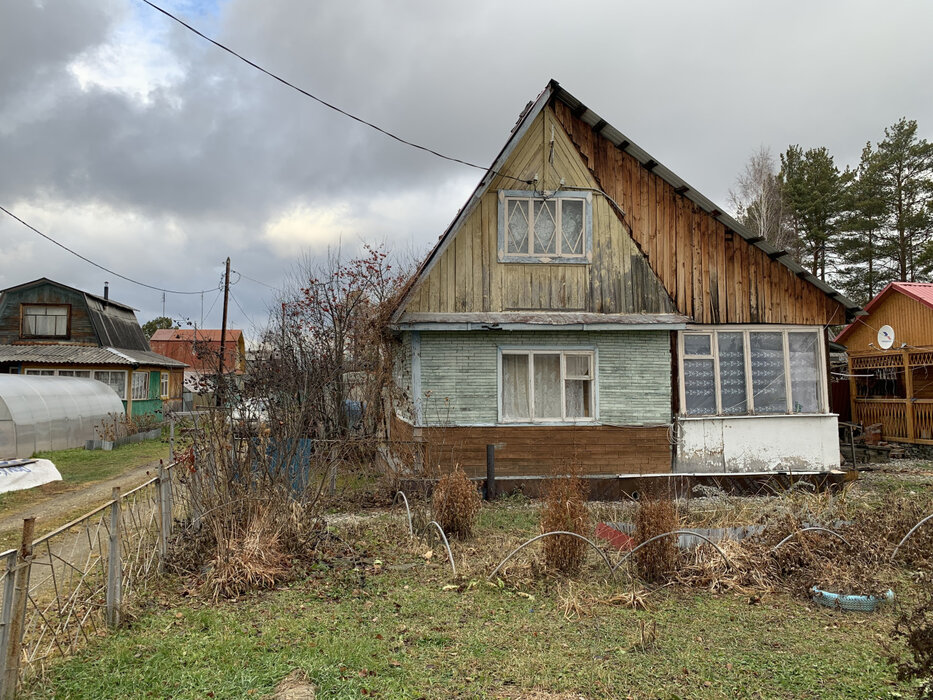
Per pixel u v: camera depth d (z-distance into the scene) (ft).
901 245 118.73
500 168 41.75
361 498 38.06
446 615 20.72
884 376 73.36
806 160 125.80
